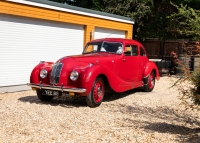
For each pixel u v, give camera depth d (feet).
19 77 34.01
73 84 23.43
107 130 17.35
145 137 16.03
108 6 68.80
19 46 33.65
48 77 24.61
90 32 43.47
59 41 38.91
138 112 23.06
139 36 67.41
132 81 30.04
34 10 34.22
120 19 50.31
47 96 25.94
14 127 17.21
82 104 25.27
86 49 29.89
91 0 78.13
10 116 19.72
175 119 21.17
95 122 19.20
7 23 32.01
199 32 16.31
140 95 31.19
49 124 18.21
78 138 15.65
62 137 15.71
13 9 31.78
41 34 36.22
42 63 25.76
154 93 32.96
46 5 35.40
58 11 37.45
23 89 34.04
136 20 65.51
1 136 15.47
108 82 25.27
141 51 32.30
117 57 27.55
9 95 29.40
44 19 35.88
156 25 66.74
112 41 29.17
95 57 25.88
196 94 15.60
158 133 16.78
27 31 34.42
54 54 38.37
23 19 33.76
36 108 22.65
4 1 30.76
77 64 24.22
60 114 20.98
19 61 33.83
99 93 24.41
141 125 18.81
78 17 40.83
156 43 63.82
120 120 20.04
